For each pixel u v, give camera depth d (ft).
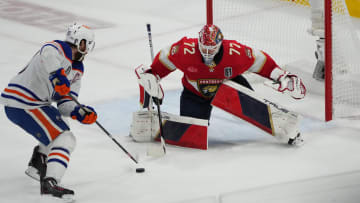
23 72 40.91
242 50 50.31
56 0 125.39
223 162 48.88
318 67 70.13
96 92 70.64
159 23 108.27
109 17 112.57
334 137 54.70
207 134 52.90
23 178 45.60
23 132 56.49
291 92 50.72
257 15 98.58
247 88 51.90
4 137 54.95
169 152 51.49
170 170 47.21
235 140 55.06
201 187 43.68
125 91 71.20
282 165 47.98
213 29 47.37
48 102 41.70
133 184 44.45
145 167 47.91
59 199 39.68
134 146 52.95
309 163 48.32
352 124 58.65
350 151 51.01
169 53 50.72
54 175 39.55
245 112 52.26
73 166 48.16
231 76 51.19
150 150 50.42
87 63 84.28
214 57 49.70
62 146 40.45
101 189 43.52
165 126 53.01
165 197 41.96
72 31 41.09
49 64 38.83
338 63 70.23
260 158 49.70
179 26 106.22
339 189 32.78
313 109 64.08
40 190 42.42
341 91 66.49
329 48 57.88
